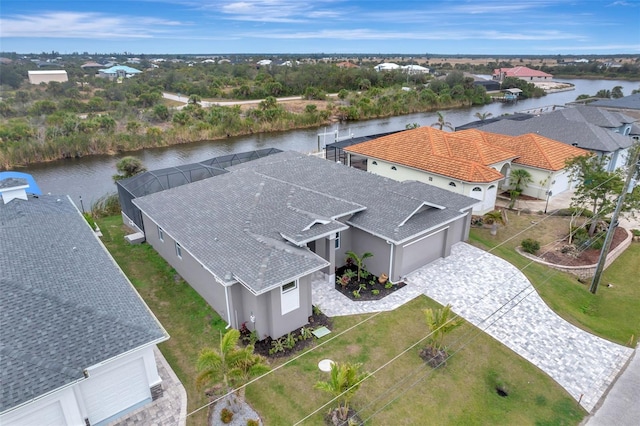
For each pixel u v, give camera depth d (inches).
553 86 5108.3
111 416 504.1
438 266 882.8
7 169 1876.2
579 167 1096.8
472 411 538.3
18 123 2210.9
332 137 2554.1
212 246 702.5
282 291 624.1
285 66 5098.4
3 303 498.9
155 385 526.3
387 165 1354.6
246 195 853.8
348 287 794.8
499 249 970.1
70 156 2071.9
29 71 4443.9
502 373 603.5
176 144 2389.3
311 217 746.8
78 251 679.1
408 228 796.6
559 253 965.8
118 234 1034.7
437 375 590.2
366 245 834.8
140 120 2628.0
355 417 514.6
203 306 731.4
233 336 506.6
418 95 3806.6
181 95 3833.7
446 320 610.2
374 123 3080.7
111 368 484.7
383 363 606.5
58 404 445.4
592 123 1657.2
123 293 584.7
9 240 665.6
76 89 3353.8
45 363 440.1
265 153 1416.1
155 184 1054.4
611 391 582.2
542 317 730.8
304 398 539.8
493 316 724.0
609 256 974.4
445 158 1234.0
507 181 1348.4
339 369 499.5
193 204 858.8
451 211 891.4
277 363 598.9
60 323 488.4
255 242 680.4
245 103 3452.3
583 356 645.9
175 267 849.5
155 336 502.0
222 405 524.7
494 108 3816.4
